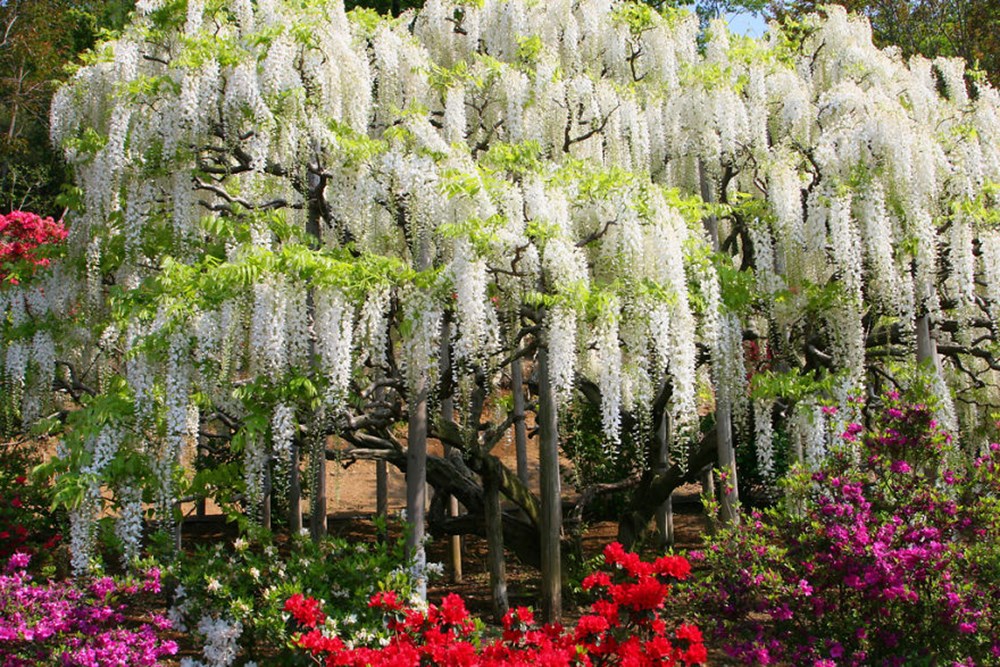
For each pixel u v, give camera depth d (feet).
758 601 14.60
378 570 17.62
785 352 22.84
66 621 15.65
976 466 15.31
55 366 24.61
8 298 24.03
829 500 15.21
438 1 27.89
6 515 23.53
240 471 20.89
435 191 18.93
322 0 21.53
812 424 19.31
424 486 19.97
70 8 62.13
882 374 23.50
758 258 21.76
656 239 18.21
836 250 20.16
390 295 18.81
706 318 19.25
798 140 24.47
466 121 25.35
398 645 12.91
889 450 15.35
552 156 24.54
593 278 20.33
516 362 26.25
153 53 22.00
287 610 16.12
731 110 23.86
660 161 25.80
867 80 27.37
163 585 18.01
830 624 14.65
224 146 20.47
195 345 17.63
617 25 27.17
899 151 20.70
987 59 48.96
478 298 17.10
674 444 20.29
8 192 62.85
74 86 22.67
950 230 21.70
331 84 20.84
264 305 16.90
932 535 14.06
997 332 23.07
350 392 19.74
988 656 13.96
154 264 22.89
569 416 24.73
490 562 22.12
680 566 14.30
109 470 17.33
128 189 20.45
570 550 24.25
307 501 37.29
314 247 19.86
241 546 18.52
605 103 24.66
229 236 19.15
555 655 11.55
